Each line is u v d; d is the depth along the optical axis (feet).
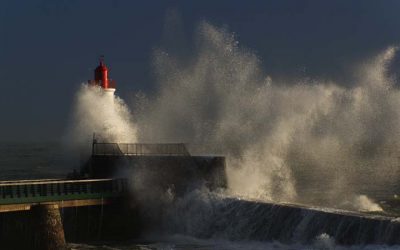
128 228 349.41
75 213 334.85
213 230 322.14
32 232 300.61
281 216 295.89
